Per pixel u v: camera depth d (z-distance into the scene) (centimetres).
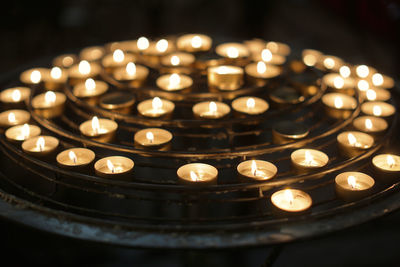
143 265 122
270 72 103
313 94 98
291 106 91
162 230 74
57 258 119
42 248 118
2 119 92
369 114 95
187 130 94
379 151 90
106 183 79
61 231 74
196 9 254
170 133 88
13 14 194
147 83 102
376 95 98
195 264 93
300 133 87
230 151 83
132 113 95
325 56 111
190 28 228
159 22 188
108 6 236
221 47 111
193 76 103
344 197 80
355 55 192
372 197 77
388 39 167
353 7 190
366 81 102
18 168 90
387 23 164
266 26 223
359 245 129
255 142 92
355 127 91
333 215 76
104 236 74
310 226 75
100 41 201
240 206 91
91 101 96
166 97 97
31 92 96
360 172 86
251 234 74
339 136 88
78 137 85
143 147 85
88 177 80
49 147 87
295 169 84
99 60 110
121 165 85
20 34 201
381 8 167
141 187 79
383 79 104
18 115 93
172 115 95
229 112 91
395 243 128
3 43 197
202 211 94
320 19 244
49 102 95
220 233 74
